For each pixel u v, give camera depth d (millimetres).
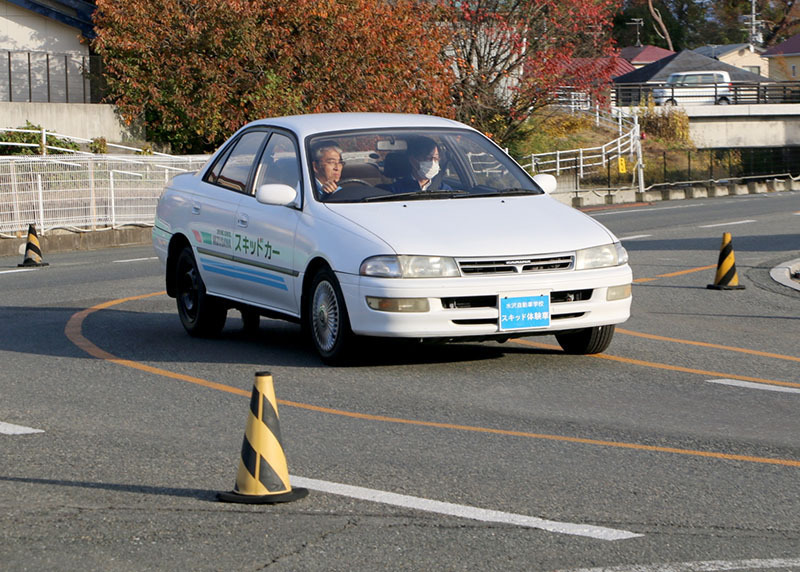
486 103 50531
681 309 16438
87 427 9359
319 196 11867
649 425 9359
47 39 44844
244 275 12781
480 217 11453
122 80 40938
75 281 20641
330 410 9859
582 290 11227
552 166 57406
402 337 10812
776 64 115688
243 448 7324
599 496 7387
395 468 8055
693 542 6496
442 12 48125
